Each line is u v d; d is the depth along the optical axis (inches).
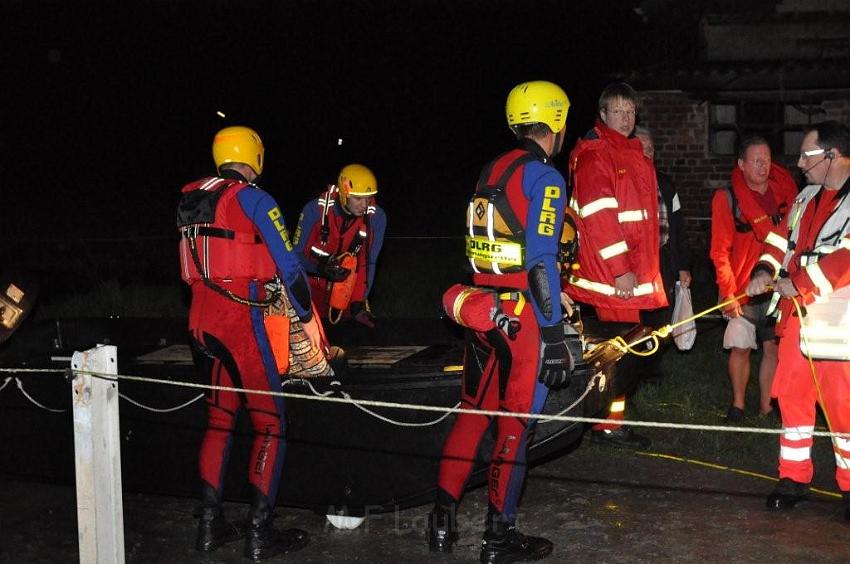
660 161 489.4
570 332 186.1
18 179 769.6
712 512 206.1
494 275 174.6
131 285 452.1
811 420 204.8
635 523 201.3
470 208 176.9
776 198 250.1
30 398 204.2
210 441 189.3
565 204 168.9
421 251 504.4
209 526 190.9
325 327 257.3
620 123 219.5
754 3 479.8
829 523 199.0
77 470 153.3
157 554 192.1
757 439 245.8
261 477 186.2
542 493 218.7
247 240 181.6
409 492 188.2
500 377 176.2
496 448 178.5
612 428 245.6
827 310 195.2
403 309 399.2
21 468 207.6
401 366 210.1
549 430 183.3
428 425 185.3
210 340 182.7
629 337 194.1
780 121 483.8
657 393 281.4
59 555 193.6
